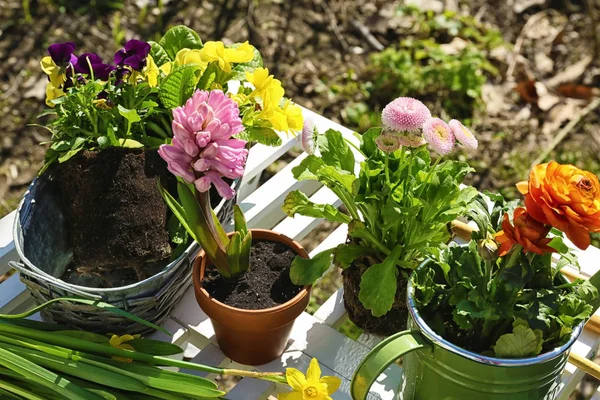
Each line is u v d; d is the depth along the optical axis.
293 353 1.24
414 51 2.57
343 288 1.31
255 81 1.20
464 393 0.99
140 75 1.26
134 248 1.15
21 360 1.05
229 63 1.21
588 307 0.97
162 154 1.00
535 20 2.71
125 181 1.17
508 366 0.93
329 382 1.05
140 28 2.58
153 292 1.14
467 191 1.15
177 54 1.26
